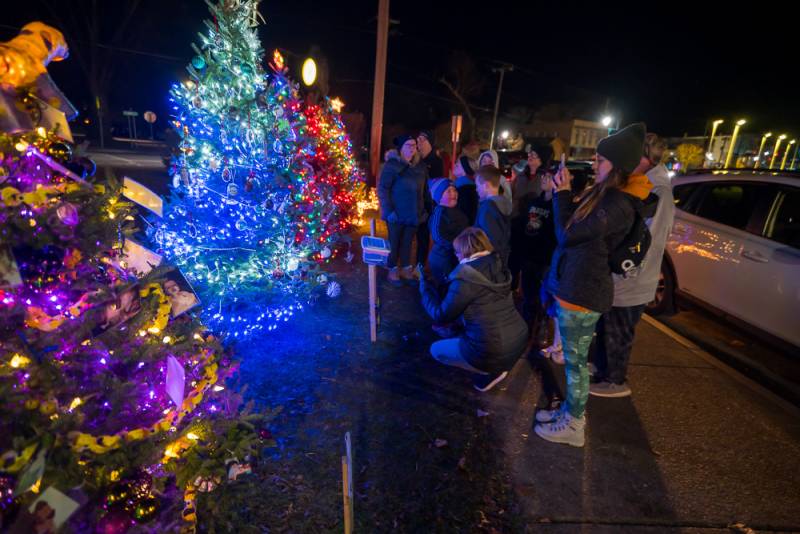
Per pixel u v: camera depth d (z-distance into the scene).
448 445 3.00
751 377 4.52
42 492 1.39
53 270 1.57
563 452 3.03
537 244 4.29
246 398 3.31
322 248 5.32
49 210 1.46
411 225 5.81
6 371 1.41
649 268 3.43
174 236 4.32
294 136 4.77
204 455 2.07
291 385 3.54
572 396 2.99
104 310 1.68
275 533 2.25
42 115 1.65
